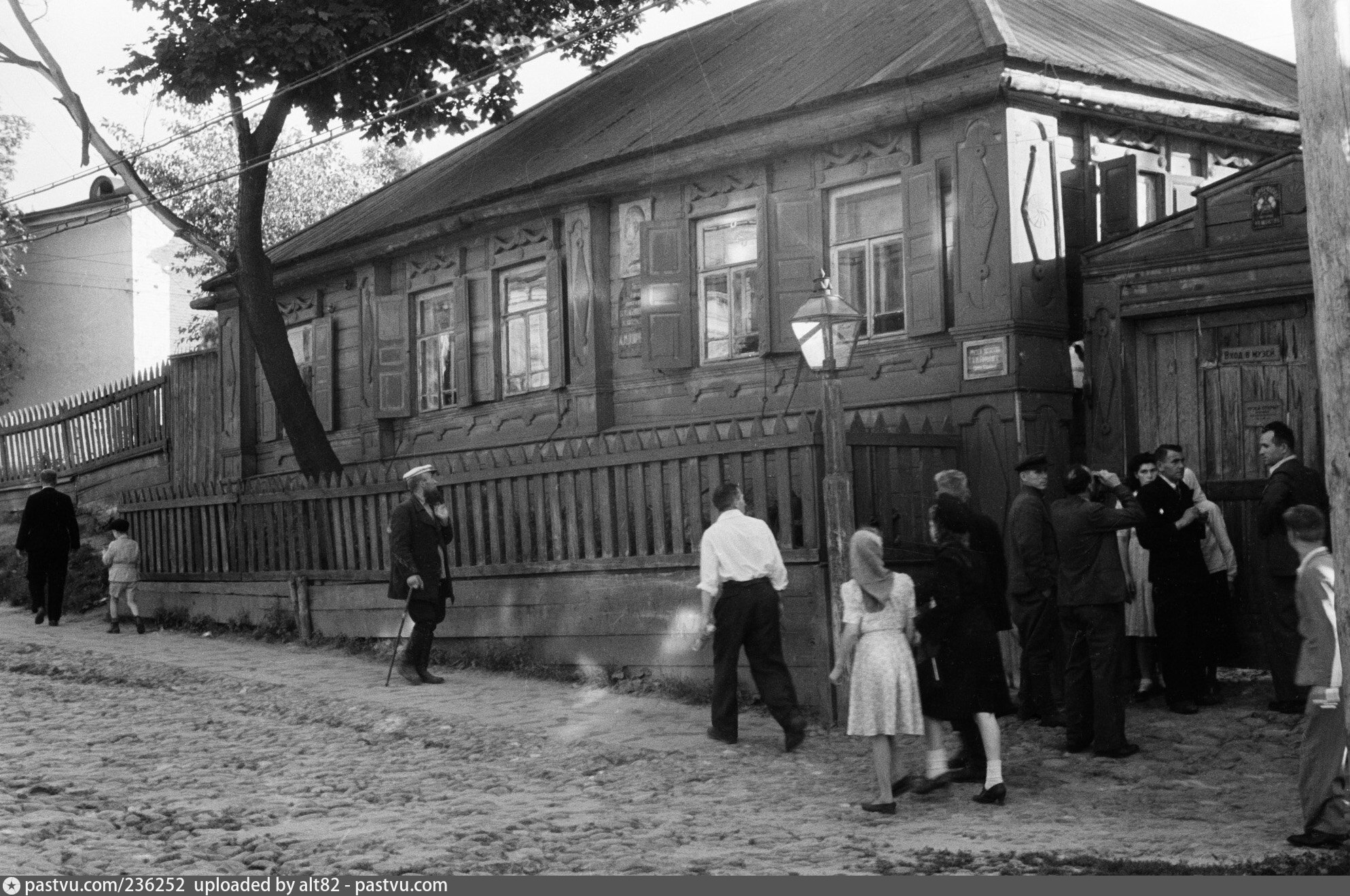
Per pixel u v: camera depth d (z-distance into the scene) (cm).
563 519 1434
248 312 2106
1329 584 770
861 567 895
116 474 2805
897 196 1466
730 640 1091
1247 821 838
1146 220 1474
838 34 1711
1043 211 1347
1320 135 739
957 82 1348
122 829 810
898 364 1437
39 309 3894
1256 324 1216
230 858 742
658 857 750
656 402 1734
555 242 1861
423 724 1184
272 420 2414
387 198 2417
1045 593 1102
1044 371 1330
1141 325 1284
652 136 1709
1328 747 765
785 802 914
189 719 1241
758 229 1590
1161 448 1112
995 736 905
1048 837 806
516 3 2055
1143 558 1159
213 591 1916
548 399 1888
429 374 2144
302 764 1041
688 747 1084
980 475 1326
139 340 3872
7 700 1352
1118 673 1006
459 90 2081
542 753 1069
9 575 2458
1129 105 1398
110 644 1800
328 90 2042
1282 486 1049
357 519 1694
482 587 1509
